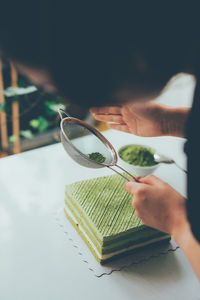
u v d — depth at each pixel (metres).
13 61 0.30
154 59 0.31
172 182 0.95
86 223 0.72
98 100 0.34
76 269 0.68
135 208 0.67
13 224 0.77
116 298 0.63
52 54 0.28
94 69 0.30
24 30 0.27
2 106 1.72
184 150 0.56
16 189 0.88
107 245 0.67
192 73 0.39
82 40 0.28
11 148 1.87
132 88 0.33
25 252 0.71
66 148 0.71
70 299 0.62
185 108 0.82
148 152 0.96
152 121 0.84
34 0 0.26
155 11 0.28
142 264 0.71
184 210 0.62
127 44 0.29
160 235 0.74
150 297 0.64
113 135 1.16
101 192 0.78
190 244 0.58
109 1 0.27
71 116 0.79
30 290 0.63
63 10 0.27
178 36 0.31
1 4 0.26
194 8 0.30
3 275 0.65
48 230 0.77
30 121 1.90
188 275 0.69
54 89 0.33
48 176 0.94
